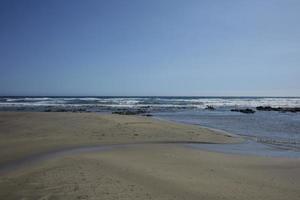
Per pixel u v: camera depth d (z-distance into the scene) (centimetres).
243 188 838
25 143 1470
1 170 975
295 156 1372
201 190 798
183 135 1902
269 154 1415
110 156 1202
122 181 838
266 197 771
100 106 5750
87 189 752
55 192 729
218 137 1914
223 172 1015
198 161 1178
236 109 5528
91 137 1688
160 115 3994
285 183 908
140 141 1642
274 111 5191
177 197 733
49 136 1677
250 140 1867
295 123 3003
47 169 956
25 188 762
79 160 1091
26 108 4700
